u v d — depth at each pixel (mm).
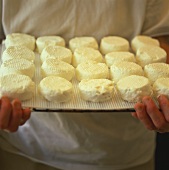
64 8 1317
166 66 1214
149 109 982
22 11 1316
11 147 1501
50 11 1318
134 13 1367
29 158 1505
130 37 1424
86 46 1334
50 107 1031
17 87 1017
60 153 1469
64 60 1246
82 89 1067
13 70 1125
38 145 1465
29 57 1232
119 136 1446
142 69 1236
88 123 1386
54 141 1437
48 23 1344
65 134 1405
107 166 1503
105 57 1295
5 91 1013
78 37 1382
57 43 1323
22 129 1434
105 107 1054
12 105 954
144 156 1545
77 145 1427
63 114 1349
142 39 1371
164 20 1400
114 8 1335
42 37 1355
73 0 1303
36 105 1034
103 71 1176
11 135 1470
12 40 1300
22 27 1347
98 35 1396
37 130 1419
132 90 1060
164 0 1365
